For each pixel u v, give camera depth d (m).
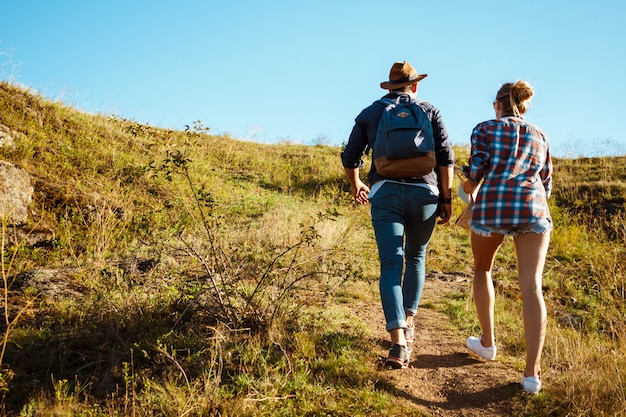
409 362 4.03
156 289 4.78
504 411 3.38
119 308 4.20
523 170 3.62
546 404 3.40
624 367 3.89
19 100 11.38
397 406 3.35
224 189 11.23
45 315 4.24
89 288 4.86
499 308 5.73
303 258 6.31
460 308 5.58
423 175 3.86
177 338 3.90
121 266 5.75
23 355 3.57
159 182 10.17
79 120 12.39
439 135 3.99
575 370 3.67
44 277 5.12
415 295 4.17
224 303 4.41
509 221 3.56
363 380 3.59
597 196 12.63
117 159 10.80
